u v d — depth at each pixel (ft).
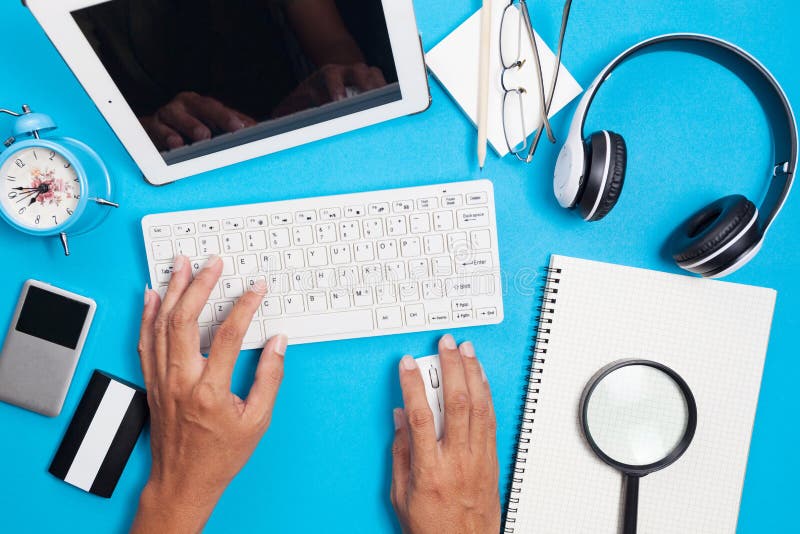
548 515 2.11
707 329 2.08
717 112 2.07
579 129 1.79
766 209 2.05
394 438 2.14
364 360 2.13
